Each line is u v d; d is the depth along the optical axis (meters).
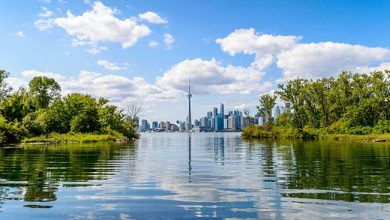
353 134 85.25
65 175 14.59
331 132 92.81
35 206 8.85
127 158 23.67
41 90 100.12
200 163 20.06
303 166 18.16
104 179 13.45
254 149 35.53
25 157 23.95
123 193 10.57
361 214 8.03
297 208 8.62
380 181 12.77
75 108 73.00
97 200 9.55
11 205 8.95
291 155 26.47
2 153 28.05
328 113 103.94
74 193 10.56
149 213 8.17
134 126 96.75
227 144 49.91
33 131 57.62
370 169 16.59
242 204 9.07
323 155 26.27
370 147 38.94
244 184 12.21
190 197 9.96
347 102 100.81
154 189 11.27
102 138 64.62
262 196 10.08
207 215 8.00
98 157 24.47
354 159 22.44
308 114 104.38
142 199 9.70
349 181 12.80
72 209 8.55
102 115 79.69
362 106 90.31
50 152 29.64
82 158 23.44
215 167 17.83
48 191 10.89
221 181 12.92
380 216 7.86
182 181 12.95
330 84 103.00
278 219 7.66
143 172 15.69
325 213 8.12
